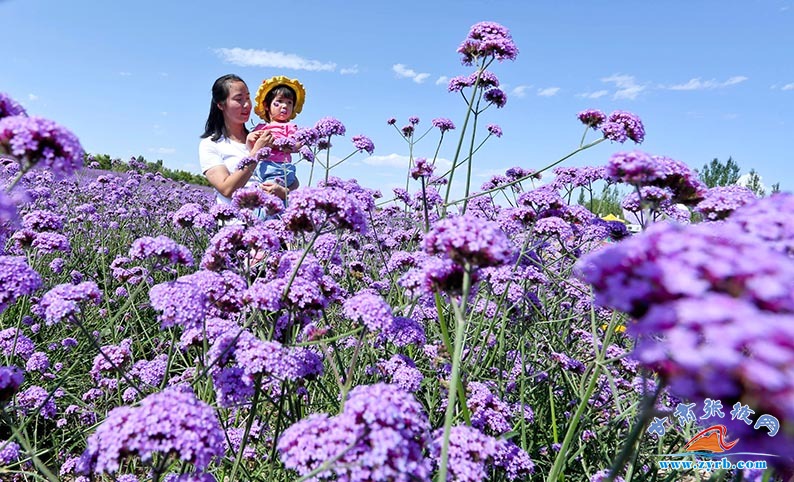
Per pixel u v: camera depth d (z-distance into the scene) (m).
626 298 1.21
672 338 1.02
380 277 7.39
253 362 2.54
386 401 1.81
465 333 4.07
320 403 3.97
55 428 4.25
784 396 0.93
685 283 1.09
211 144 6.85
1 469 2.84
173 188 15.39
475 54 4.72
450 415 1.81
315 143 5.18
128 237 9.68
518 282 4.69
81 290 2.92
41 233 4.50
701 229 1.35
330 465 1.74
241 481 3.22
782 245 1.40
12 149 2.11
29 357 4.21
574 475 3.64
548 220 4.29
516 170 6.56
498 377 4.01
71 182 12.05
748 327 0.94
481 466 2.12
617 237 4.63
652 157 2.68
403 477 1.72
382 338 3.91
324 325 3.86
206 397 3.56
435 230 2.14
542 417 4.23
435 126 6.07
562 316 5.67
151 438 1.83
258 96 7.77
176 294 2.83
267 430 3.72
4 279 2.68
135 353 5.62
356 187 5.23
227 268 4.12
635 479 3.02
